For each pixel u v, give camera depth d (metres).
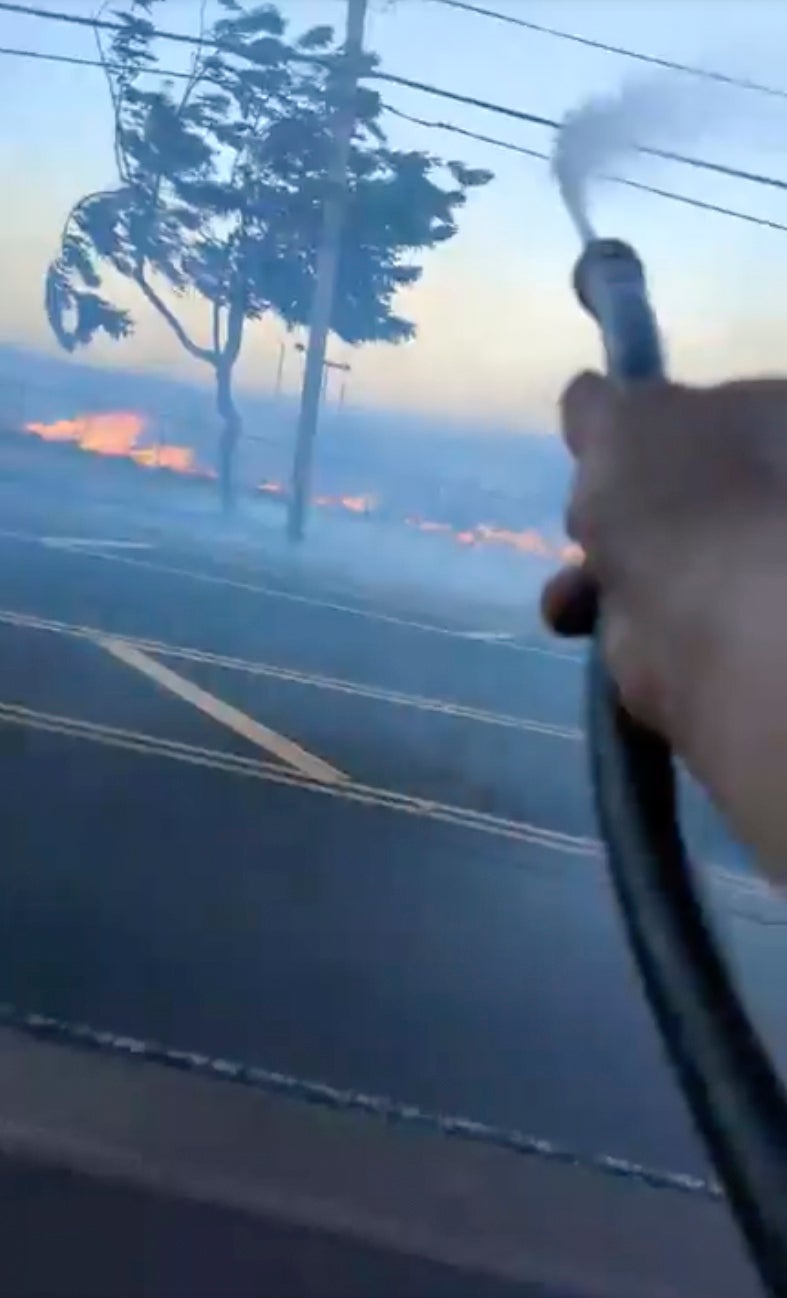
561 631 0.71
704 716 0.60
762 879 0.58
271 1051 3.71
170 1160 2.85
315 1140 3.12
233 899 4.88
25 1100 3.06
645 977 0.77
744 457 0.65
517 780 6.46
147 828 5.54
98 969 4.18
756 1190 0.71
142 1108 3.12
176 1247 2.66
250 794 6.20
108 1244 2.66
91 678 7.80
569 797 6.32
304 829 5.78
